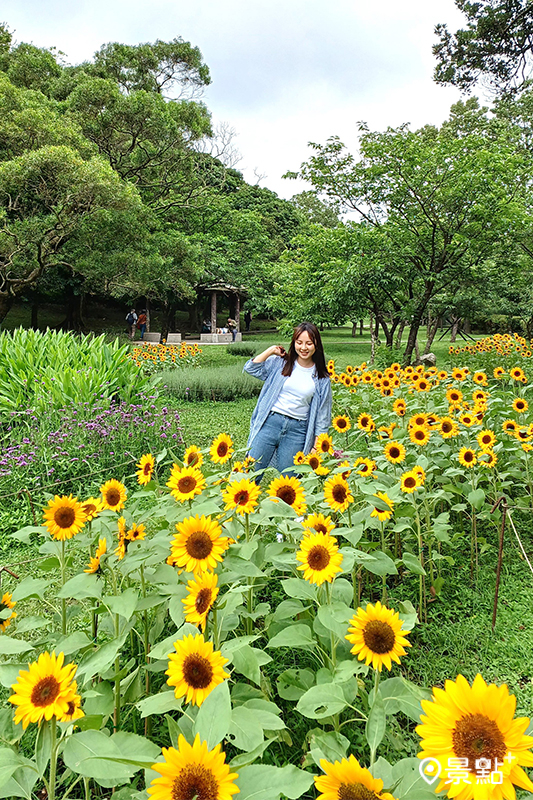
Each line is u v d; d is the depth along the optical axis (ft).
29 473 15.31
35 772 4.08
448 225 36.96
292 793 3.11
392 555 9.87
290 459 11.22
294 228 114.11
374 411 18.19
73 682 3.70
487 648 7.73
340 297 38.73
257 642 7.29
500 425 13.64
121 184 40.68
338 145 38.37
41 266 45.62
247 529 6.31
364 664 4.45
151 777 3.58
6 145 40.40
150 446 17.53
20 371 21.13
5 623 5.49
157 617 6.26
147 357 39.55
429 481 10.34
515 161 34.37
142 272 49.73
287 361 11.23
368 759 5.56
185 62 68.28
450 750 2.62
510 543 10.84
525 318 58.95
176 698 3.87
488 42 43.65
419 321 40.29
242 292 97.66
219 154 76.95
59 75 63.16
